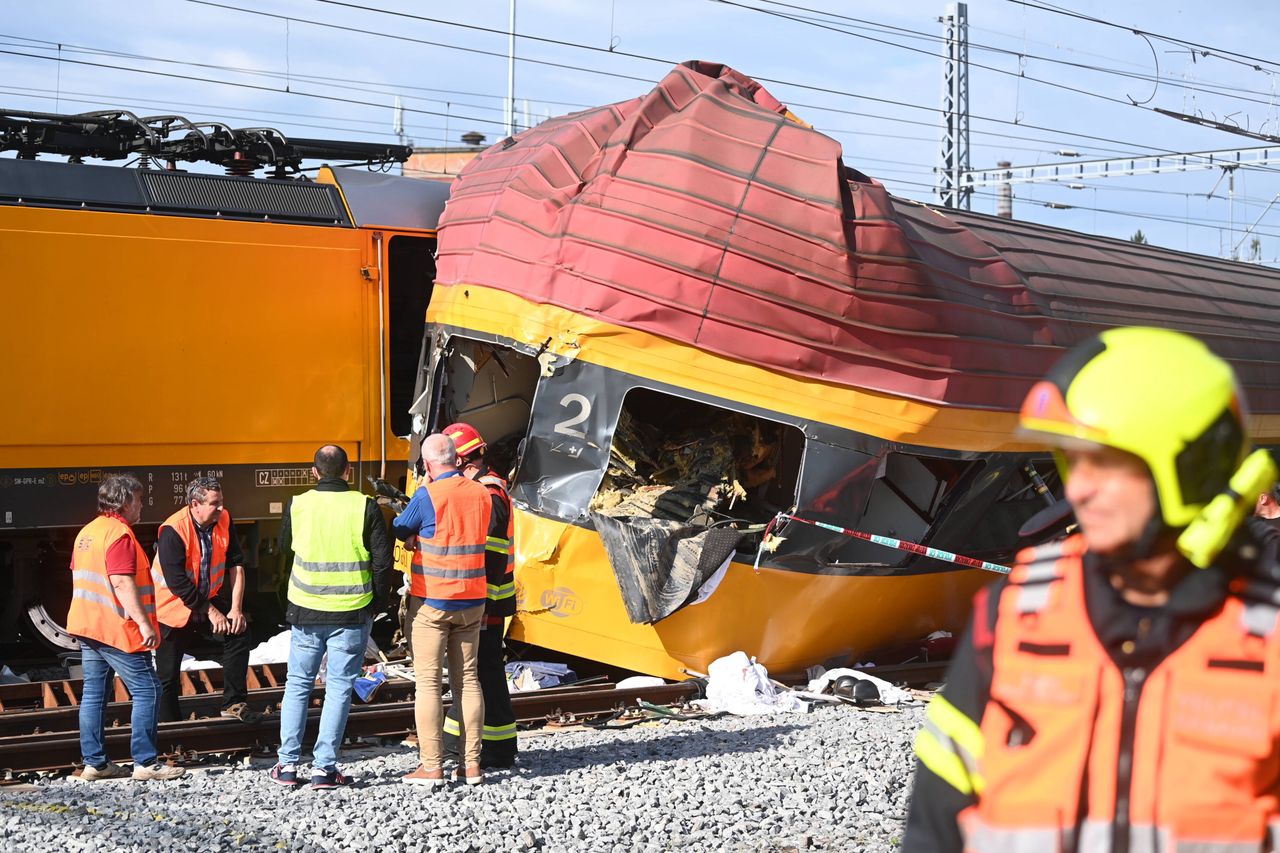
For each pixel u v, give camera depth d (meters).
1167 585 1.78
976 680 1.86
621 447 9.84
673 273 9.19
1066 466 1.83
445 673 9.84
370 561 7.05
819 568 9.58
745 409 9.16
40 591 10.80
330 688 7.00
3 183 9.98
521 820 6.38
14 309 9.91
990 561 10.73
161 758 7.57
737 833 6.24
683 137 9.45
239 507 10.76
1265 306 13.72
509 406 10.94
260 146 12.13
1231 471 1.74
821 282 9.15
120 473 10.28
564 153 10.09
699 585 9.08
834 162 9.26
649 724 8.84
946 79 28.78
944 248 9.95
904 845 1.94
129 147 12.00
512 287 9.78
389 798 6.73
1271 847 1.71
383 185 11.71
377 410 11.34
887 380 9.36
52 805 6.50
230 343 10.70
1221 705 1.71
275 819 6.31
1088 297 11.29
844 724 8.77
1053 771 1.77
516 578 9.55
